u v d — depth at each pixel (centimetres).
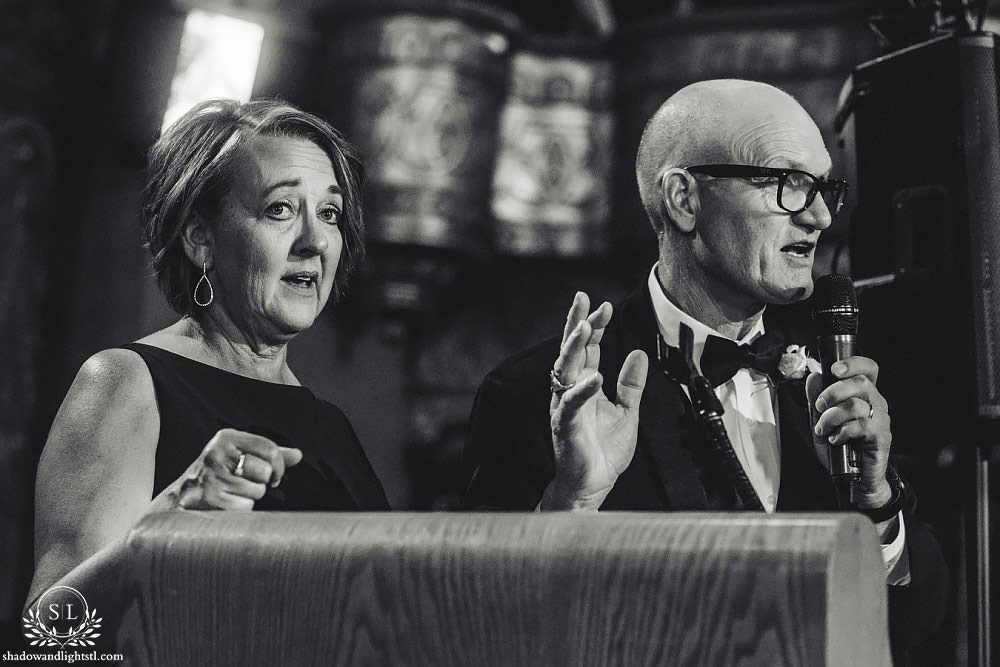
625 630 163
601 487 269
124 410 283
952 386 349
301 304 313
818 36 1061
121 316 878
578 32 1167
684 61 1094
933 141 360
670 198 329
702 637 158
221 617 190
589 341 266
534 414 318
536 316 1155
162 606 195
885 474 289
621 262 1138
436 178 1059
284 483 305
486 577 172
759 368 323
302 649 183
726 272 319
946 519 473
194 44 905
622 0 1162
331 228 321
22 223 853
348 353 1095
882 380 368
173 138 321
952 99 356
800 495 315
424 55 1066
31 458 841
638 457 313
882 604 164
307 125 322
